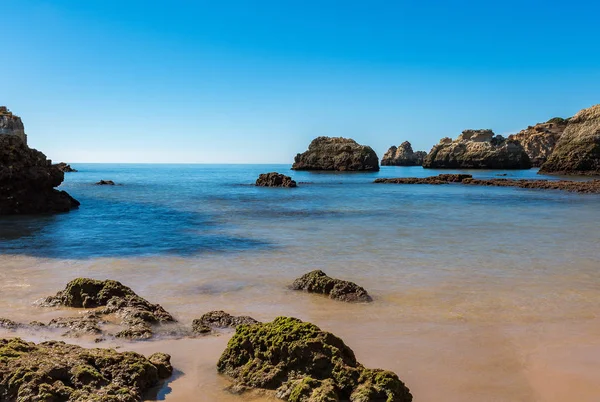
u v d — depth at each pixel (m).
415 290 12.18
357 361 7.59
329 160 134.38
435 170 133.00
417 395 6.68
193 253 17.00
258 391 6.54
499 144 129.25
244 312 10.41
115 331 8.94
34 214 29.75
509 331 9.29
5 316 9.86
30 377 5.96
